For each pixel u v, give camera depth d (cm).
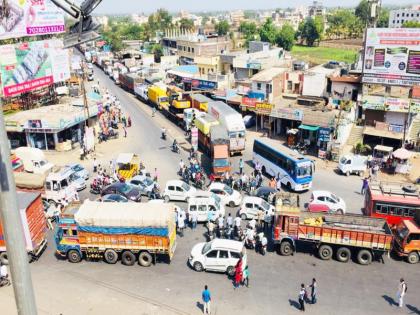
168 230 2497
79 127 5303
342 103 5138
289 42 14988
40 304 2212
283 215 2636
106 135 5422
